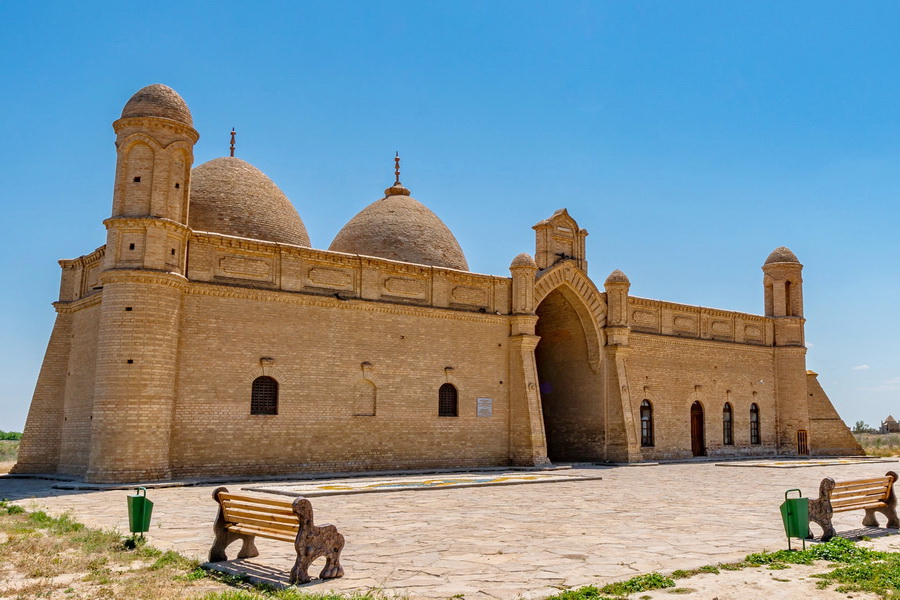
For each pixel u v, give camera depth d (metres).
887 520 15.41
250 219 30.08
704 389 42.50
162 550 11.73
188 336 25.59
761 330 46.50
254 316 27.08
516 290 34.66
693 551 11.83
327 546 9.97
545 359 40.78
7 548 11.48
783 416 46.28
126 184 24.84
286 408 27.34
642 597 8.79
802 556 11.13
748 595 8.91
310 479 25.47
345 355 29.09
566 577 9.88
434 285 32.22
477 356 33.16
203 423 25.52
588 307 38.06
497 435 33.25
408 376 30.78
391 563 10.86
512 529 14.20
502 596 8.85
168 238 24.80
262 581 9.63
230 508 11.02
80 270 30.38
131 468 23.08
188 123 25.78
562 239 37.88
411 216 36.03
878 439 84.50
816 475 29.08
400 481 24.53
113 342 23.62
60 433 29.78
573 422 38.91
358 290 29.94
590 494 21.12
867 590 9.11
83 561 10.65
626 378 37.75
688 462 38.06
